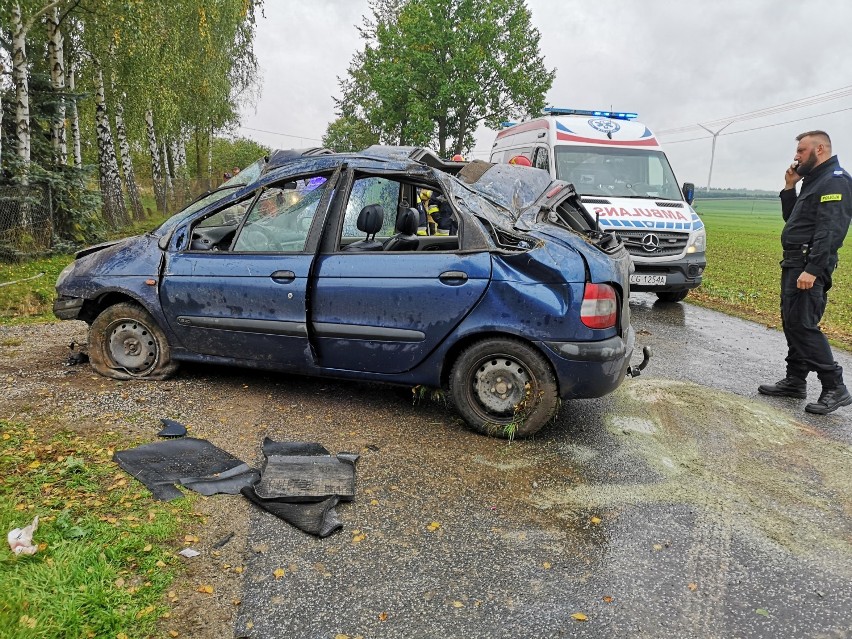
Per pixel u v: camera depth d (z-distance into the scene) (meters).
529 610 2.57
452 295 4.11
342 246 4.70
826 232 4.82
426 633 2.42
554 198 4.88
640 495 3.56
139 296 4.90
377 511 3.28
